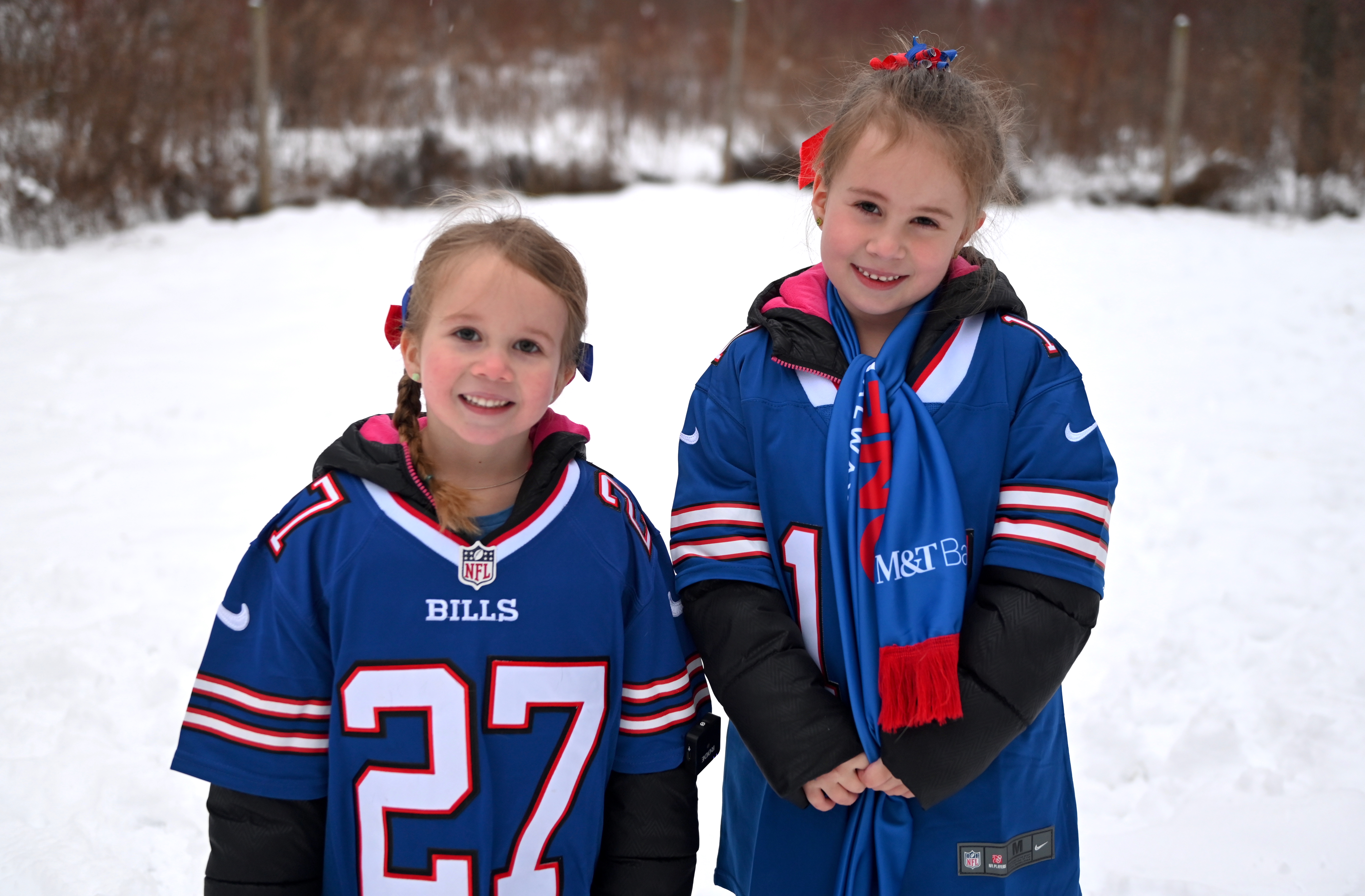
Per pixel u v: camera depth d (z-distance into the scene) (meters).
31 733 2.91
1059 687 1.69
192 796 2.71
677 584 1.76
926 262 1.67
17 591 3.65
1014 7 14.70
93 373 6.02
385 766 1.53
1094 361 6.43
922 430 1.67
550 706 1.55
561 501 1.59
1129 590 3.82
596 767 1.59
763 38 14.94
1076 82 13.26
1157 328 7.11
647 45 14.20
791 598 1.73
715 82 14.02
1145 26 13.64
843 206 1.69
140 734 2.94
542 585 1.55
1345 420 5.46
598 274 8.18
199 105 10.52
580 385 5.73
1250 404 5.71
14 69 9.35
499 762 1.54
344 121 11.93
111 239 9.52
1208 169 12.26
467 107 12.82
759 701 1.64
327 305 7.50
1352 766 2.80
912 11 15.25
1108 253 9.44
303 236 9.70
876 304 1.71
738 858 1.86
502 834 1.55
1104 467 1.69
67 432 5.18
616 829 1.67
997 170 1.73
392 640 1.52
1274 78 12.48
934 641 1.58
